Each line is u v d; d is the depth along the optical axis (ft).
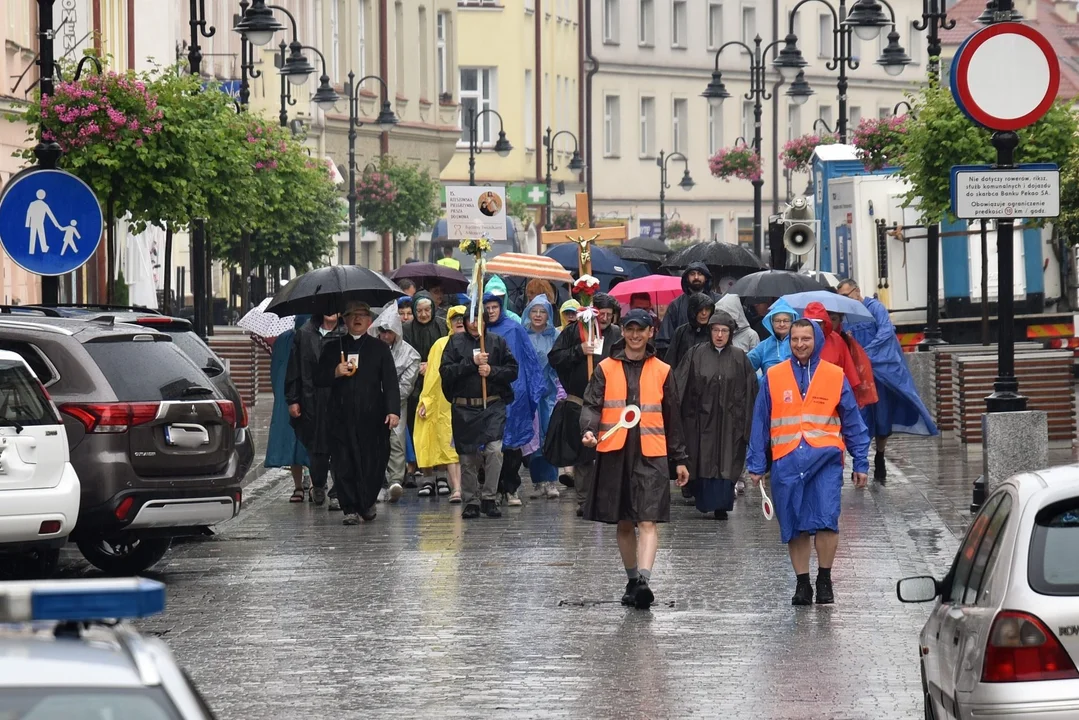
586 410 90.38
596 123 624.59
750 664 75.56
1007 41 112.57
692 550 109.50
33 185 113.50
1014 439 120.78
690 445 121.90
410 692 70.54
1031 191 113.91
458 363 126.52
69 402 92.89
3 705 25.41
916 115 196.34
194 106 162.40
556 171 603.67
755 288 157.07
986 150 189.26
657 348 146.30
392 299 135.64
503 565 103.86
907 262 232.94
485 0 575.79
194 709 25.90
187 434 94.94
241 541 116.16
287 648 79.71
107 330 95.30
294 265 299.38
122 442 93.04
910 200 196.24
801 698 68.90
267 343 162.81
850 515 124.57
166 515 94.17
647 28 640.99
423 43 521.24
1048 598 45.57
